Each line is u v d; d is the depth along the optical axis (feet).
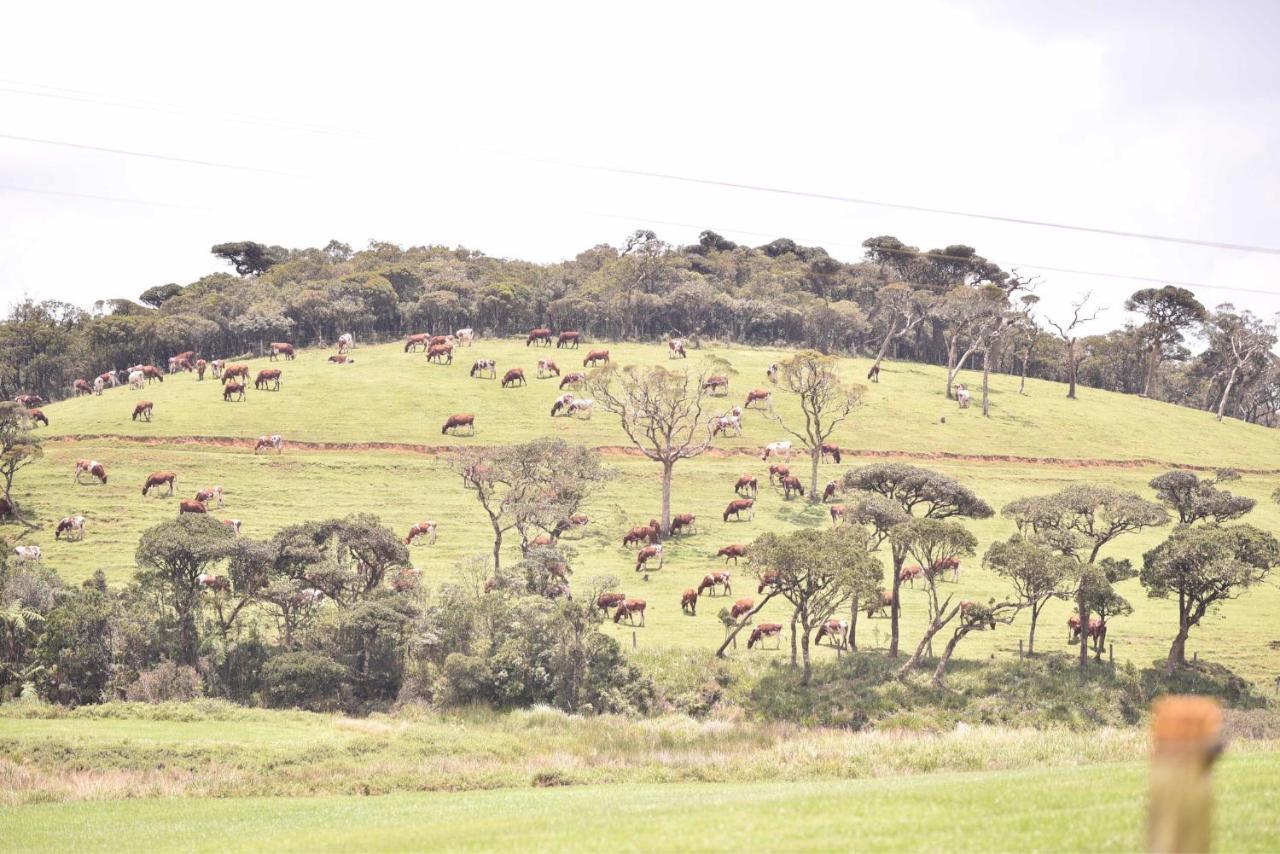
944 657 163.53
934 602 167.94
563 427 342.85
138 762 110.01
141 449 305.73
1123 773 62.18
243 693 164.96
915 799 53.67
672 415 273.54
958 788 57.77
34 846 73.36
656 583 227.61
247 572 181.37
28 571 183.73
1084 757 97.91
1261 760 61.57
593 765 112.47
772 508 286.66
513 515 223.92
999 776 71.97
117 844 72.59
